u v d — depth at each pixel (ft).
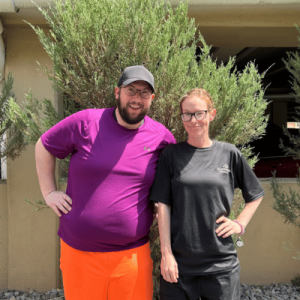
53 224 10.62
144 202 5.41
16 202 10.56
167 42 7.36
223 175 5.05
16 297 10.35
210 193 4.91
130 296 5.37
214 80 7.57
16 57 10.38
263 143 16.29
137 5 7.59
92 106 7.91
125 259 5.28
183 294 5.00
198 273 4.87
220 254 4.92
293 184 10.73
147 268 5.52
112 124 5.38
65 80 7.74
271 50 19.49
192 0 9.07
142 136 5.41
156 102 7.59
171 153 5.24
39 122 8.50
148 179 5.35
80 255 5.31
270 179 10.96
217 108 7.57
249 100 7.64
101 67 7.41
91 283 5.29
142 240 5.54
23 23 9.86
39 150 5.63
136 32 7.21
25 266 10.71
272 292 10.54
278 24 10.18
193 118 5.01
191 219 4.91
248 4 9.22
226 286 4.90
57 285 10.77
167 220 5.12
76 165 5.28
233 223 5.04
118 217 5.11
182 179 4.96
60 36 7.86
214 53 19.34
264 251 11.00
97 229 5.11
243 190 5.38
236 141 8.03
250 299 10.17
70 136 5.41
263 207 10.89
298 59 8.95
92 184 5.17
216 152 5.18
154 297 9.03
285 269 11.05
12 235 10.64
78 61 7.57
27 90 10.41
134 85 5.00
